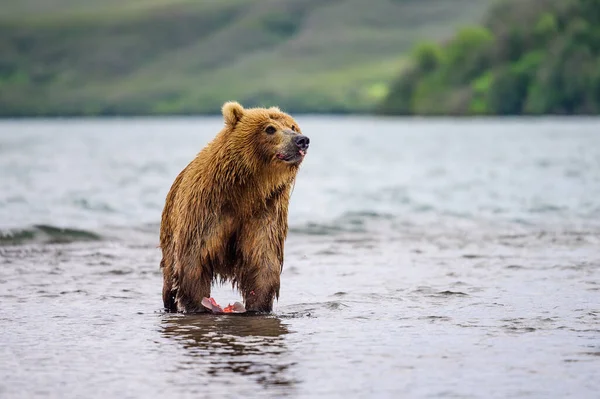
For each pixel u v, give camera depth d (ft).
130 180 155.74
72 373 41.09
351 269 71.97
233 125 54.08
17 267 72.69
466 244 86.58
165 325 51.34
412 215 109.91
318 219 106.93
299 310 55.67
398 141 349.00
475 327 50.21
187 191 54.39
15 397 37.65
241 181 53.26
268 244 54.34
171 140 374.63
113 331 49.80
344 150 281.13
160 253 81.97
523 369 41.50
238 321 52.42
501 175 168.86
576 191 135.13
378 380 39.91
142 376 40.57
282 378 40.24
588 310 54.54
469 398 37.45
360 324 51.37
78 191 134.62
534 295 59.57
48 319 52.95
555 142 307.99
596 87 622.95
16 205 115.55
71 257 78.64
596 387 38.78
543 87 644.27
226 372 41.22
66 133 495.41
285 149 52.21
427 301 58.23
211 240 53.67
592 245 84.17
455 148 284.20
